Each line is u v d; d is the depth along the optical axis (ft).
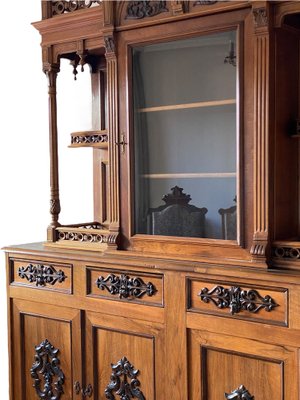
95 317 7.92
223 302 6.63
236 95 6.78
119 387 7.73
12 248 8.82
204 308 6.81
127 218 7.77
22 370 8.93
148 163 7.61
